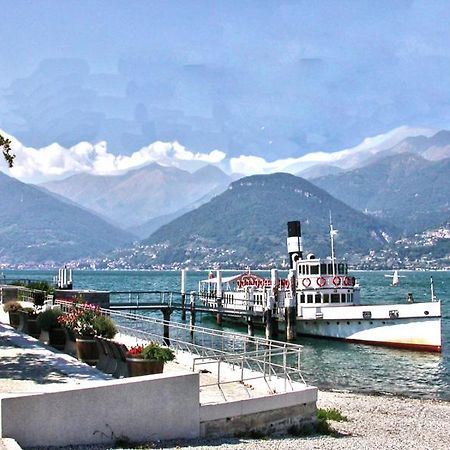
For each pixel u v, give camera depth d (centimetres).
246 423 1808
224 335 2394
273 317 6169
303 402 1970
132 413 1588
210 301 7825
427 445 2105
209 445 1633
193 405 1694
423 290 17012
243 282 7725
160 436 1631
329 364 4709
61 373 2058
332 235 6625
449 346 5772
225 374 2220
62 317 2481
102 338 2222
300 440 1841
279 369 3428
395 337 5478
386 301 11731
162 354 1916
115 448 1516
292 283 6034
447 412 2981
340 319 5797
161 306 6462
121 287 17662
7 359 2300
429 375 4309
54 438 1478
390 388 3850
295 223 6688
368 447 1883
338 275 6122
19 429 1439
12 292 4666
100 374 2052
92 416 1531
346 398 3291
